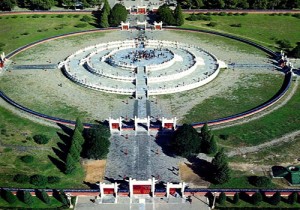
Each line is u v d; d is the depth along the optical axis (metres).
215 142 132.00
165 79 181.50
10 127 148.25
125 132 145.12
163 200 116.06
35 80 186.00
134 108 161.62
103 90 175.12
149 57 198.62
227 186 119.81
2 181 120.94
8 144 138.12
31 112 156.50
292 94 173.62
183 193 117.00
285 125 150.50
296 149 136.38
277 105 164.75
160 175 124.31
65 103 165.62
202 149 134.12
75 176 123.94
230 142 139.88
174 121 144.50
